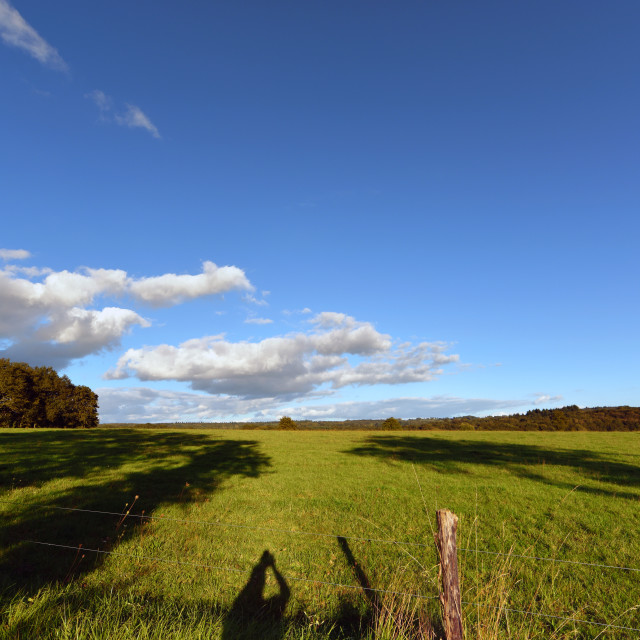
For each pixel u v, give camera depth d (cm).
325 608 620
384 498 1334
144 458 2095
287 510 1159
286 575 732
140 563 749
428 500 1315
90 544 830
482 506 1247
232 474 1730
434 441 3634
